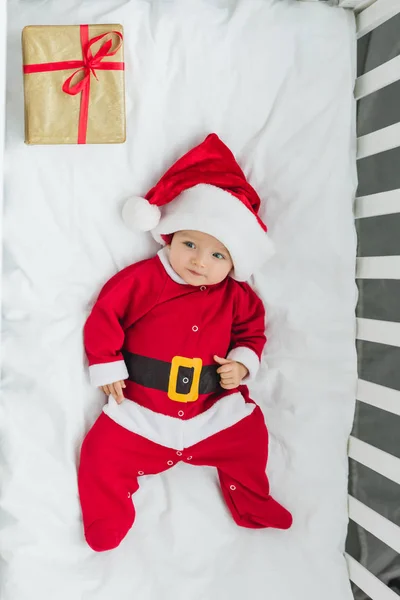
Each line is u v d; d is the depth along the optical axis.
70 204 1.26
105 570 1.23
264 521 1.32
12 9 1.19
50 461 1.23
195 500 1.35
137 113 1.26
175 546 1.30
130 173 1.28
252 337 1.35
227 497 1.35
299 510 1.36
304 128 1.33
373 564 1.30
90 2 1.22
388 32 1.26
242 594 1.27
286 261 1.37
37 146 1.23
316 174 1.34
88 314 1.29
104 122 1.13
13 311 1.23
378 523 1.26
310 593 1.29
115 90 1.13
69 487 1.24
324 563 1.32
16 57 1.20
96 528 1.22
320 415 1.37
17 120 1.21
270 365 1.39
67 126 1.13
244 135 1.33
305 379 1.37
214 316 1.30
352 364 1.37
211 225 1.18
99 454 1.23
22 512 1.19
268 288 1.37
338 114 1.34
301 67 1.32
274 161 1.34
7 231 1.22
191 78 1.28
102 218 1.28
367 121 1.34
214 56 1.28
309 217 1.35
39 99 1.11
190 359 1.27
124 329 1.31
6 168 1.21
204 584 1.27
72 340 1.26
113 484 1.24
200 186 1.23
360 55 1.36
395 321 1.26
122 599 1.22
